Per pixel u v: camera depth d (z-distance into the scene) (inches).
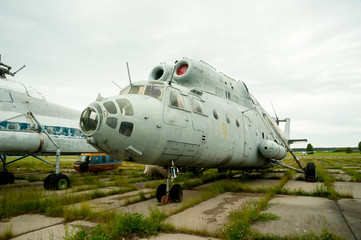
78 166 625.6
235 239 145.0
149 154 237.6
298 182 439.8
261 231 160.6
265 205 231.0
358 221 180.9
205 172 666.8
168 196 261.6
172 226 168.6
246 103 469.1
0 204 235.5
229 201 269.1
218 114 329.1
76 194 311.0
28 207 235.3
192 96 295.9
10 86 413.1
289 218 191.6
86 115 224.5
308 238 143.1
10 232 159.9
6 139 344.5
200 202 264.1
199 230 161.6
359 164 1029.2
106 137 216.7
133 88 272.7
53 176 373.1
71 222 192.7
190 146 266.4
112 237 150.3
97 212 209.3
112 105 226.1
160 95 257.4
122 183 418.6
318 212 211.0
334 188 350.6
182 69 353.7
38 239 153.4
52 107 464.1
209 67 390.0
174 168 265.3
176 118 252.5
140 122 226.5
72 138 454.9
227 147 331.9
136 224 164.1
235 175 577.0
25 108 414.3
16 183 457.4
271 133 515.5
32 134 376.5
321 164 1032.2
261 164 467.8
